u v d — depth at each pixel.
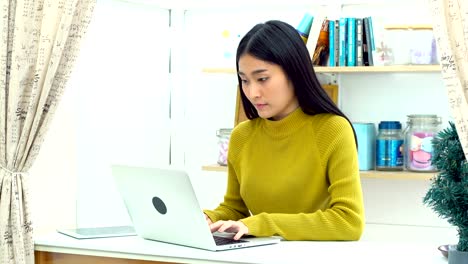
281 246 1.85
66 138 2.81
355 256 1.71
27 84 2.17
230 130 3.28
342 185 1.92
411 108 3.19
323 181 1.99
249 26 3.42
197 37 3.49
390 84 3.21
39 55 2.13
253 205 2.12
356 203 1.91
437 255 1.74
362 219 1.92
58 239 2.03
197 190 3.53
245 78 2.01
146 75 3.33
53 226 2.76
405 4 3.18
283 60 1.95
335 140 1.95
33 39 2.15
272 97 1.98
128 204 1.99
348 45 3.03
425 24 2.94
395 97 3.21
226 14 3.46
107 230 2.14
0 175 2.16
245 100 2.13
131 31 3.25
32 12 2.16
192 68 3.51
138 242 1.93
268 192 2.05
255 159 2.10
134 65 3.27
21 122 2.17
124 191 1.97
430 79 3.16
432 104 3.16
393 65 2.98
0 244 2.15
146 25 3.33
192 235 1.81
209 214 2.13
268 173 2.06
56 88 2.16
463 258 1.59
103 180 3.07
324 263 1.64
